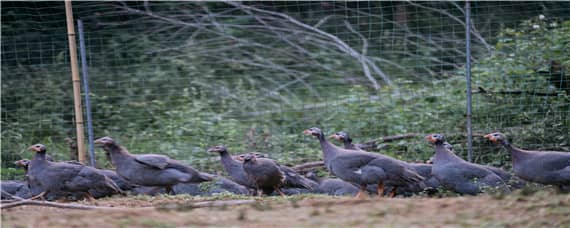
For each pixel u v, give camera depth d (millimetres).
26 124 19562
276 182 13766
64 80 21891
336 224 9594
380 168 12852
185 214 10250
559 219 9430
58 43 22016
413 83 22328
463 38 23734
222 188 14422
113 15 23094
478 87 16781
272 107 22094
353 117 18562
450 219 9664
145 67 23453
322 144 13453
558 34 17359
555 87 16359
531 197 10453
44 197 13844
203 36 24703
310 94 23672
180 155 17766
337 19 25078
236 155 16469
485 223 9438
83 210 10898
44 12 22094
